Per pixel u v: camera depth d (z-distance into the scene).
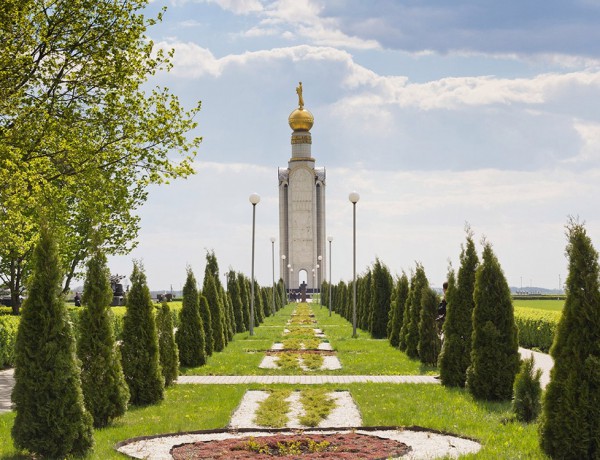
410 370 22.08
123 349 15.98
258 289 50.41
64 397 10.85
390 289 36.81
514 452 10.55
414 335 25.53
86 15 23.25
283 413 14.69
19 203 22.08
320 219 128.00
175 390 18.20
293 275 125.38
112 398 13.34
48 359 10.83
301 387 18.44
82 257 34.62
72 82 23.64
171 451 11.28
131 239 36.22
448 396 16.39
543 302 66.50
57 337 11.03
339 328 43.94
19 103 22.33
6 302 46.91
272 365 24.02
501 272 15.76
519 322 32.50
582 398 9.99
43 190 22.58
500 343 15.50
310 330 41.53
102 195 25.03
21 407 10.82
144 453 11.21
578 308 10.25
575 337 10.21
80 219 33.78
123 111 24.19
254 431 13.05
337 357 26.41
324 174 128.38
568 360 10.22
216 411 14.88
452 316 18.23
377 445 11.55
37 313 10.98
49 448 10.73
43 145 22.92
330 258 59.91
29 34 22.17
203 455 10.95
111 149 24.31
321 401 15.86
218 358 26.48
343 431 12.95
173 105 25.08
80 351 13.26
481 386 15.54
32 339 10.92
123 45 23.86
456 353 18.00
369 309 38.84
